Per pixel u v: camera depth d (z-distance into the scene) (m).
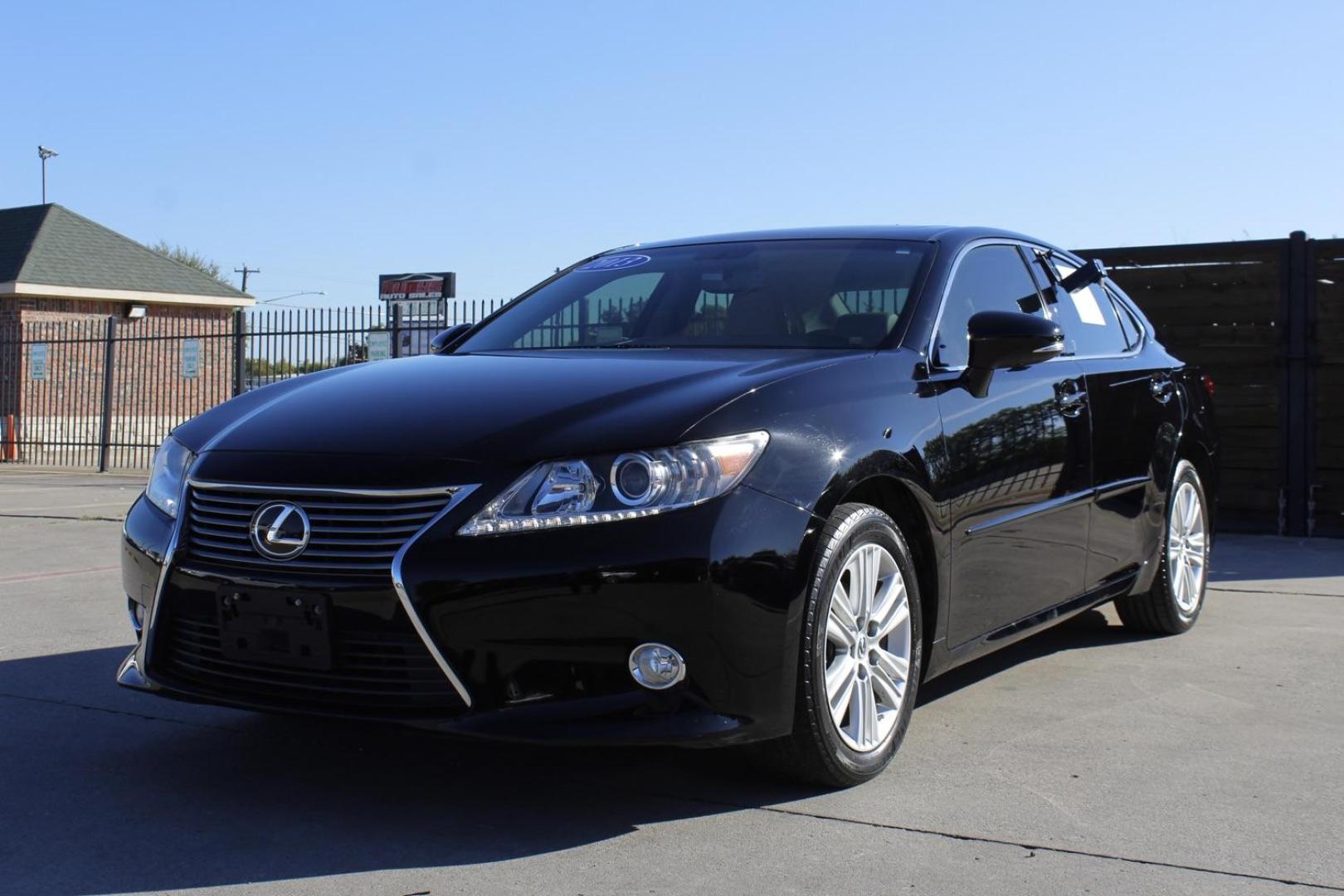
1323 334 8.34
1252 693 4.41
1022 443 4.05
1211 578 6.89
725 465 3.02
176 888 2.73
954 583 3.71
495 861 2.86
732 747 3.58
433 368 3.79
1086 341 4.92
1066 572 4.42
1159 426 5.17
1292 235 8.37
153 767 3.57
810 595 3.11
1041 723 4.01
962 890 2.69
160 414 22.48
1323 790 3.35
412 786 3.39
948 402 3.73
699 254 4.57
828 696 3.21
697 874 2.79
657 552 2.89
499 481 2.95
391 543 2.96
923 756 3.66
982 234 4.54
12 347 20.72
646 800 3.27
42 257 21.77
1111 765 3.57
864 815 3.15
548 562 2.87
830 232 4.53
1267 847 2.94
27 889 2.72
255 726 3.98
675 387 3.25
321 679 3.04
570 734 2.86
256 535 3.09
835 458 3.22
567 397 3.23
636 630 2.88
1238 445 8.62
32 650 5.12
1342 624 5.65
